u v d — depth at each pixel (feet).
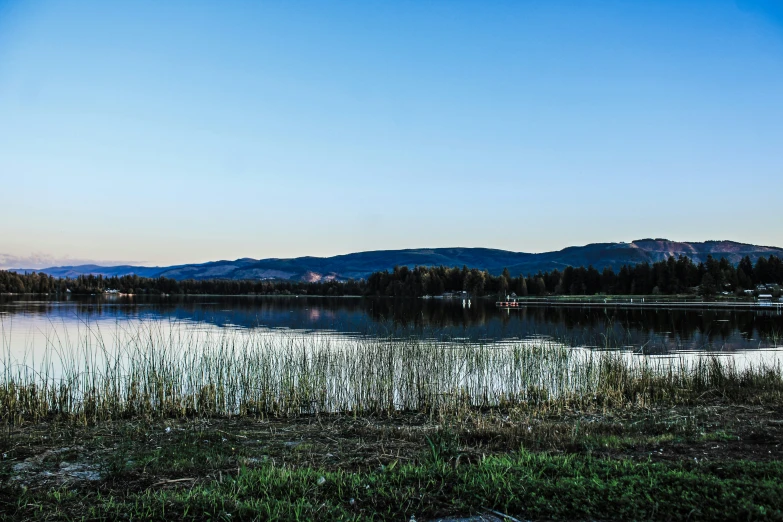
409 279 523.29
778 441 31.65
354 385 54.54
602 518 20.99
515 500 22.31
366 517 21.39
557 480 24.22
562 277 489.67
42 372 65.00
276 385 53.21
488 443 32.83
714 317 201.36
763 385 55.93
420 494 23.43
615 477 24.61
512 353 74.69
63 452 30.99
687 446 31.04
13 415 44.75
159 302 320.29
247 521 20.84
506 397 54.70
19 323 144.66
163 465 28.32
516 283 488.44
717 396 52.90
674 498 21.85
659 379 58.44
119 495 23.84
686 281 414.82
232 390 51.37
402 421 44.52
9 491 23.99
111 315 185.06
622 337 123.03
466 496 23.13
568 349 90.53
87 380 50.37
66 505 22.50
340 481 24.70
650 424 39.37
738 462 26.08
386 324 142.41
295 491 23.85
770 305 263.08
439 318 197.16
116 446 32.78
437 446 30.50
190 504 22.04
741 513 20.40
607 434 36.58
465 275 510.99
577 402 51.90
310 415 46.85
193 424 40.88
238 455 30.63
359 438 35.09
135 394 49.62
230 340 101.50
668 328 151.02
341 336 111.24
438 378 56.29
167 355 69.56
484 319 192.75
